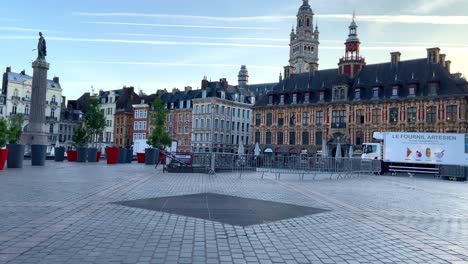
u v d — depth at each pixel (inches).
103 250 245.6
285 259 238.8
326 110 2578.7
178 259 231.6
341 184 866.1
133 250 247.9
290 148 2723.9
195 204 445.1
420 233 324.8
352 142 2456.9
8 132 1007.6
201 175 959.0
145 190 571.8
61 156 1376.7
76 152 1428.4
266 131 2866.6
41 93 1288.1
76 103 4527.6
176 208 413.1
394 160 1620.3
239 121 3627.0
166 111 2896.2
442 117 2145.7
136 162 1704.0
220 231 310.0
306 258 242.5
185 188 620.7
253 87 4303.6
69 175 773.3
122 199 467.5
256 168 1152.2
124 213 373.7
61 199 445.1
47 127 3895.2
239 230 316.2
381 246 277.1
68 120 4168.3
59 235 279.6
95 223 323.9
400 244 284.0
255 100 3850.9
